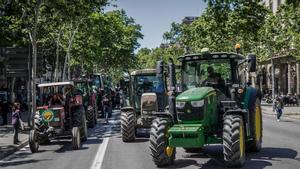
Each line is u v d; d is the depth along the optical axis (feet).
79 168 43.45
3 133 81.30
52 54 148.77
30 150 59.67
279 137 65.82
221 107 43.50
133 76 69.21
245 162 43.24
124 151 53.83
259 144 49.67
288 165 41.57
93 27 157.48
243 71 47.62
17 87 167.43
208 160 44.55
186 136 38.83
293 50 149.69
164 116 41.37
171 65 44.75
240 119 40.42
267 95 209.97
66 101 63.05
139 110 68.59
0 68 139.95
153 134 40.55
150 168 41.52
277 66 221.25
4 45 92.22
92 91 96.58
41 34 104.47
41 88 65.16
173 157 42.34
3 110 102.58
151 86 68.64
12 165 47.85
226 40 167.22
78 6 90.43
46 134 58.95
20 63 69.00
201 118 39.78
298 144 57.00
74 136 57.77
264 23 147.43
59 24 99.91
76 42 155.63
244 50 172.86
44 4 86.38
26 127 90.07
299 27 122.93
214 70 46.01
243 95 46.75
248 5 137.59
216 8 132.05
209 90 41.70
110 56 228.43
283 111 140.56
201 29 167.02
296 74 197.16
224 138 39.42
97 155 51.19
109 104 117.80
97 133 78.13
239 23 140.15
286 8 122.83
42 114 59.82
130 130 62.69
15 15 86.58
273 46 161.58
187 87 46.29
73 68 210.38
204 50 45.98
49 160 49.98
